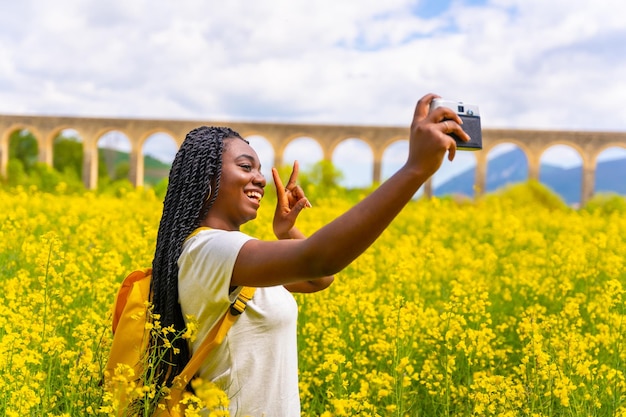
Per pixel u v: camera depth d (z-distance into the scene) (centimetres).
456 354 429
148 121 4884
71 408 299
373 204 198
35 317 384
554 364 357
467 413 364
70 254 515
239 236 236
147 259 598
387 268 690
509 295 598
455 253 813
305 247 208
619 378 368
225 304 242
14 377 312
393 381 345
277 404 255
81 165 7194
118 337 263
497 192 2464
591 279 651
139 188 1568
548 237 1069
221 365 252
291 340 264
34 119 5050
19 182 2445
